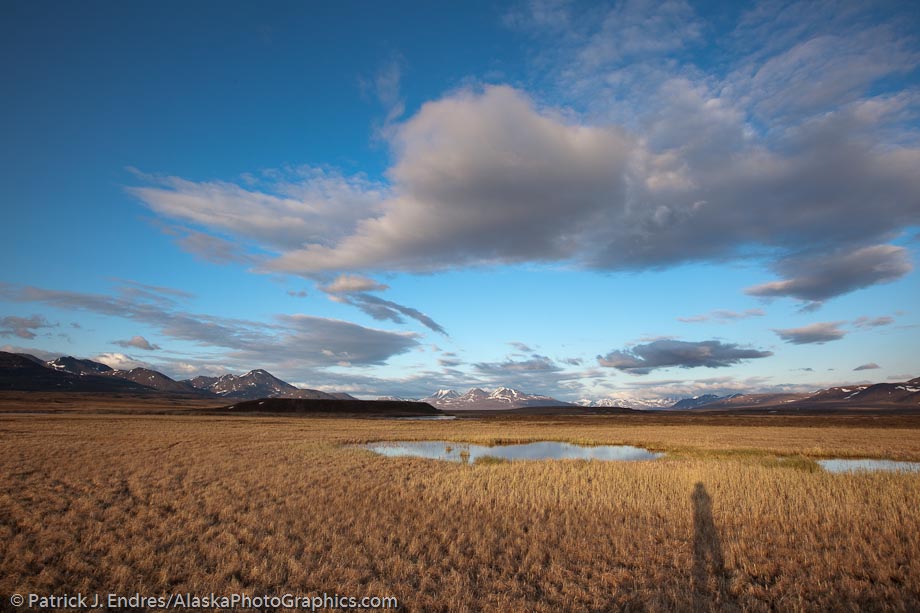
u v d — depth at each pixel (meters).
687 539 13.02
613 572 10.68
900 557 11.27
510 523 14.51
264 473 22.80
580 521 14.93
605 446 43.72
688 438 49.75
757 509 15.81
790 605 9.04
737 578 10.14
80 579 9.95
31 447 30.62
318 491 18.67
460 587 9.67
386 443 43.97
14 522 13.79
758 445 41.53
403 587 9.68
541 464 27.09
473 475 22.73
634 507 16.42
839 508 15.55
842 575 10.31
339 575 10.26
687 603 9.09
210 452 31.05
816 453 36.12
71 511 14.86
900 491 17.95
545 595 9.54
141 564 10.62
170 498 17.20
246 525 13.73
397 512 15.62
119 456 27.97
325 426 66.31
